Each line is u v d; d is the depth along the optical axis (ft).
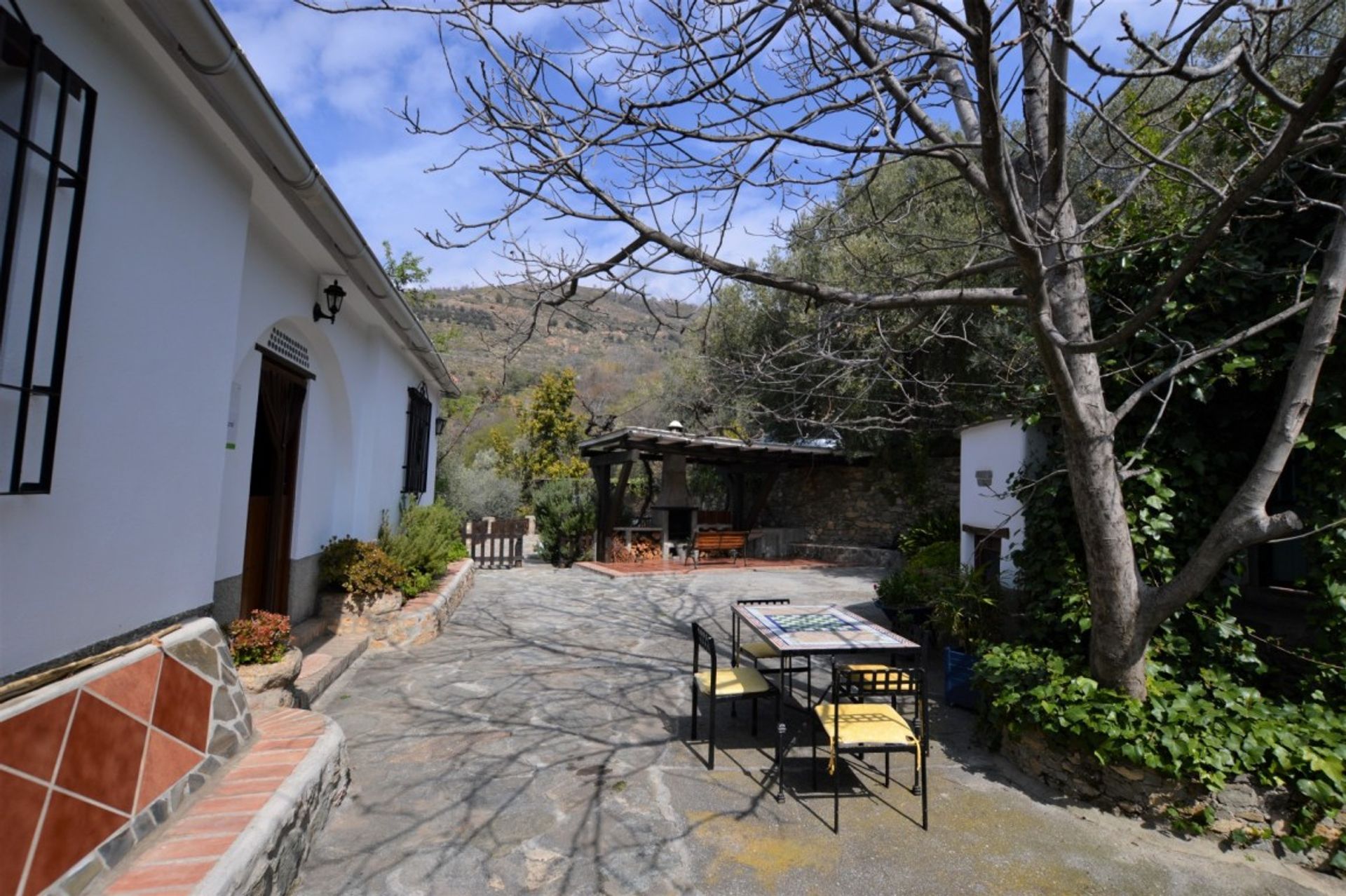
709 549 46.70
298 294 18.45
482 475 60.54
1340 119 13.43
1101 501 12.68
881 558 47.14
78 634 9.13
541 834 11.01
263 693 13.44
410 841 10.71
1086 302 13.78
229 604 16.56
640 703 17.74
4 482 7.92
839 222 20.80
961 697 17.76
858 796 12.67
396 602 23.39
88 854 7.23
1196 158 18.31
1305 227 13.97
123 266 9.88
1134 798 11.79
